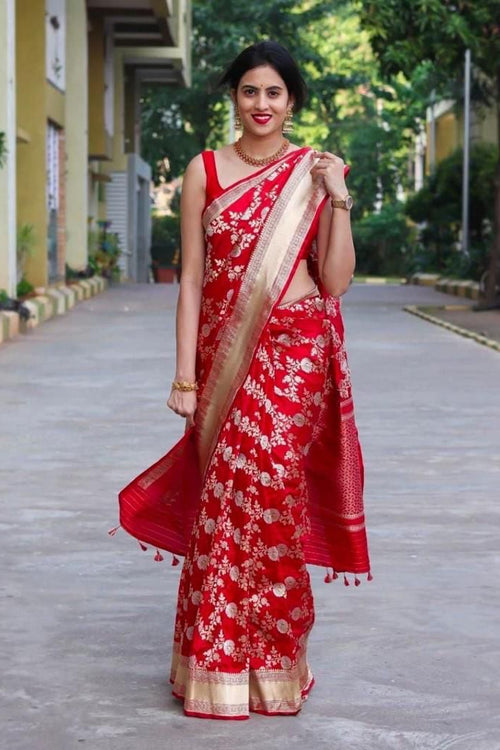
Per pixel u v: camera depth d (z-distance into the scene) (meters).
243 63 5.04
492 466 10.21
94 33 38.16
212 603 4.93
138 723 4.87
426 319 26.44
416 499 8.97
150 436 11.52
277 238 4.97
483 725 4.86
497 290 29.88
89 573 7.00
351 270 5.01
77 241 35.88
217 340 5.03
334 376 5.07
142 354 18.64
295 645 4.95
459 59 29.08
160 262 64.38
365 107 72.31
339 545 5.18
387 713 4.98
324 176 4.99
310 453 5.14
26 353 18.73
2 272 22.92
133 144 51.91
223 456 4.97
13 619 6.16
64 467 10.07
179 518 5.20
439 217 46.84
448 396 14.28
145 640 5.86
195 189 5.10
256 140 5.07
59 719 4.91
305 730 4.80
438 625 6.10
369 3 27.16
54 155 31.28
